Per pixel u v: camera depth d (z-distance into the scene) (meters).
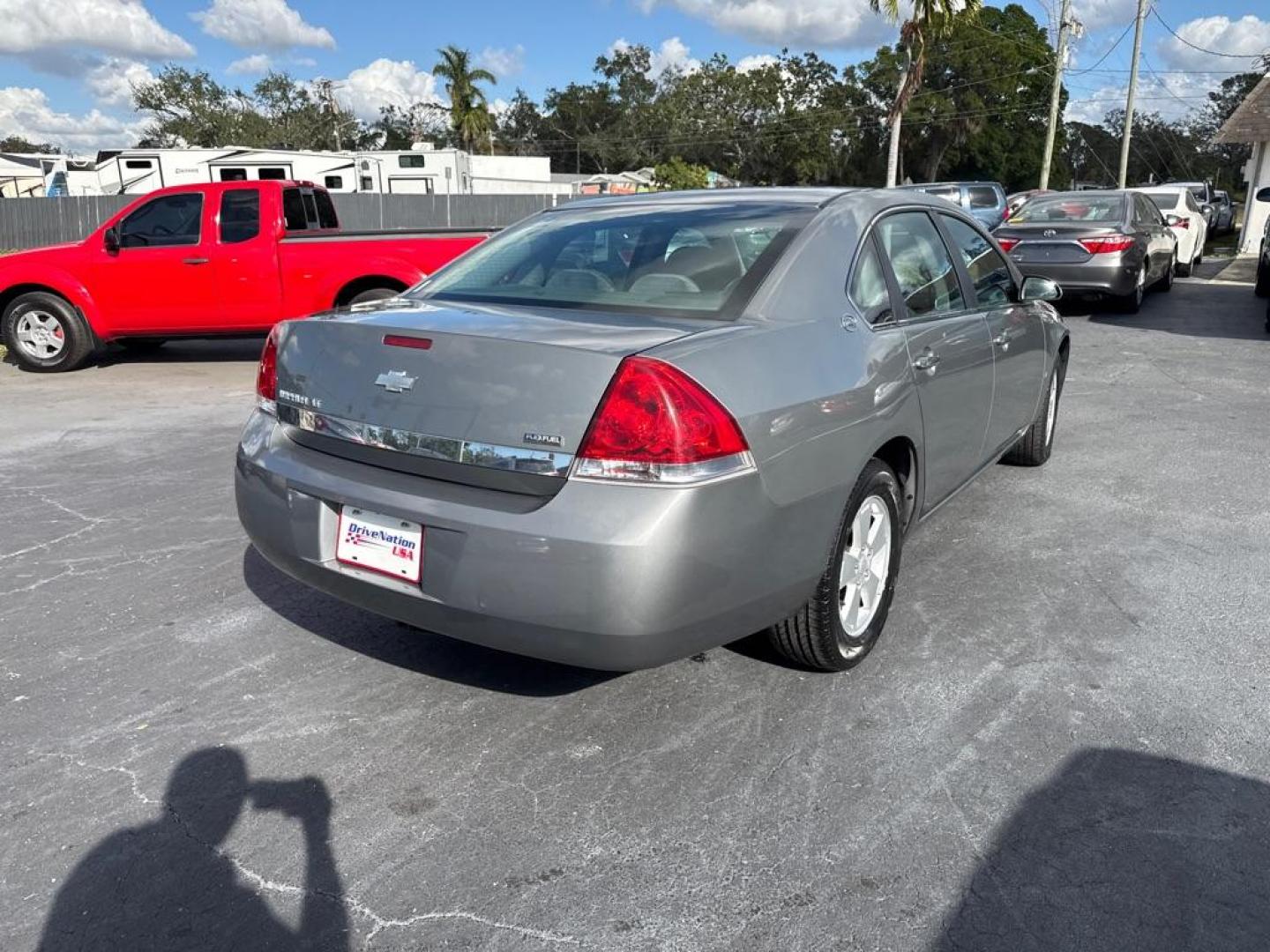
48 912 2.30
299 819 2.64
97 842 2.54
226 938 2.23
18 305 9.45
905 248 3.85
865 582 3.35
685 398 2.55
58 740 3.00
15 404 8.06
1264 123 23.83
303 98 59.59
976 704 3.17
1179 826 2.57
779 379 2.82
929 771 2.82
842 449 3.02
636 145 81.06
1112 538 4.68
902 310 3.63
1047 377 5.43
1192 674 3.36
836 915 2.28
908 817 2.62
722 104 75.06
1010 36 61.34
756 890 2.37
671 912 2.30
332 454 3.05
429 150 32.16
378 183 31.39
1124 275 12.10
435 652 3.58
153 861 2.47
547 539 2.54
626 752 2.93
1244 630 3.69
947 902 2.32
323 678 3.39
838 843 2.53
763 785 2.77
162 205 9.48
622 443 2.52
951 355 3.83
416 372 2.83
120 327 9.53
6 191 46.38
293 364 3.17
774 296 3.08
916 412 3.52
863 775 2.80
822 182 71.00
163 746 2.97
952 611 3.87
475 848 2.53
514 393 2.65
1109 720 3.07
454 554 2.67
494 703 3.22
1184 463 5.96
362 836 2.57
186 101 53.00
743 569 2.71
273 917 2.29
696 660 3.48
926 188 19.19
